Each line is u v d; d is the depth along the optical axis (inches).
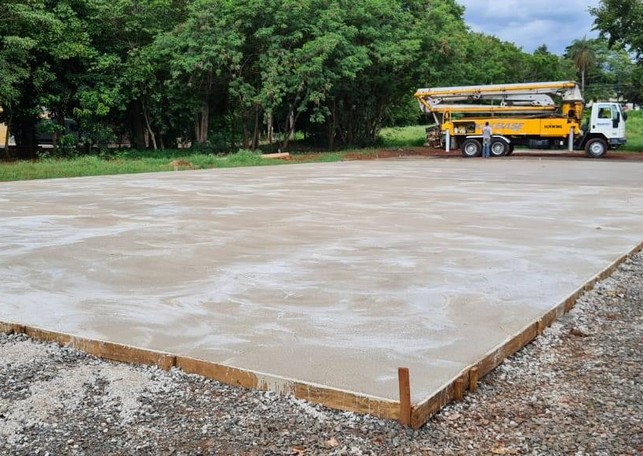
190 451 127.6
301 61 1197.7
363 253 302.4
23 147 1227.9
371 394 141.9
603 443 128.8
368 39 1366.9
